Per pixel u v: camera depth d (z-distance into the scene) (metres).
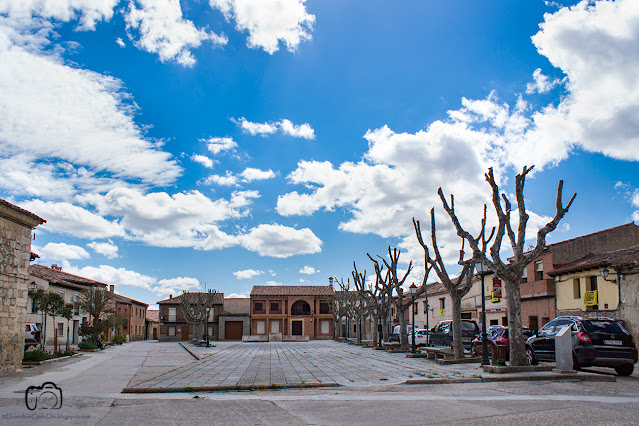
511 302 15.45
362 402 10.27
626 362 14.72
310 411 9.34
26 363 22.33
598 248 33.72
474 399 10.23
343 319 84.19
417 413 8.84
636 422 7.72
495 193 16.55
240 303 87.44
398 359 24.45
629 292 24.94
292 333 83.56
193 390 13.14
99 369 20.58
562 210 15.63
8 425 8.12
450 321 28.30
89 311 43.69
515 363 15.06
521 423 7.73
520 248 15.63
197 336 64.00
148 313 106.25
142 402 10.79
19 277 19.20
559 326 17.03
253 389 13.34
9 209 18.17
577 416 8.19
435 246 22.09
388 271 37.16
